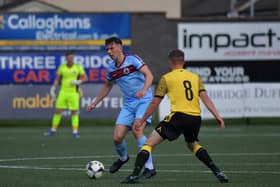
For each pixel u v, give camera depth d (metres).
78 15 77.12
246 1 122.56
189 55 78.44
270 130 68.44
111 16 77.62
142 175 31.12
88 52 77.06
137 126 30.03
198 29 78.44
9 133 65.81
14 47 76.50
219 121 29.86
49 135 62.91
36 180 31.91
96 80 77.06
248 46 78.81
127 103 32.91
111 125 76.94
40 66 76.62
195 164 39.25
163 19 78.31
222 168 37.03
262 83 74.75
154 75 78.25
